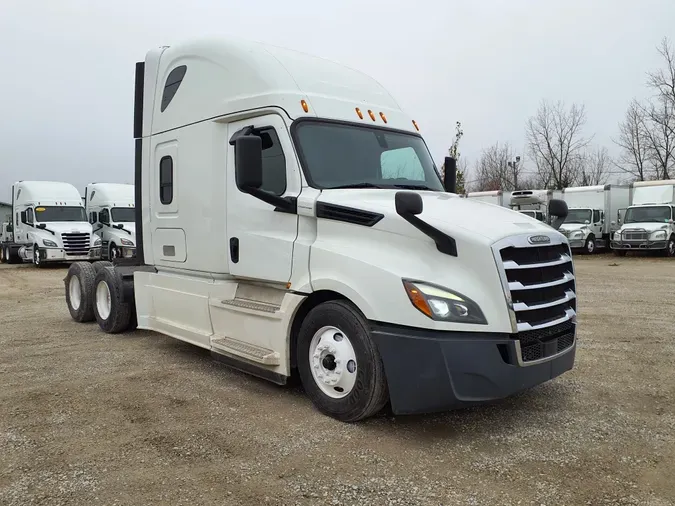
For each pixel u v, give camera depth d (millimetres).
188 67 6004
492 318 3861
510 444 4016
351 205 4426
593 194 27562
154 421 4445
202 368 6023
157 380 5570
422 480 3473
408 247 4121
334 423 4395
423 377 3873
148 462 3713
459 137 18625
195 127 5832
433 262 4031
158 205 6531
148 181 6734
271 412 4641
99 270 8250
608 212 27172
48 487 3375
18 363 6230
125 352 6758
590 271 17672
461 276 3959
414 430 4266
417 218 3975
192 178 5883
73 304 8914
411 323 3896
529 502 3209
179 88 6117
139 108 6953
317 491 3336
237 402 4898
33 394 5117
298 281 4691
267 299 5156
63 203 22797
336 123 5176
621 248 24406
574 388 5289
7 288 14344
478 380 3836
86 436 4148
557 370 4301
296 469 3611
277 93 4996
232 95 5375
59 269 21234
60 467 3639
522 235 4098
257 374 5117
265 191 4992
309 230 4730
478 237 3936
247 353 5086
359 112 5438
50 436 4148
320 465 3668
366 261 4168
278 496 3275
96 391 5211
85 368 6020
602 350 6730
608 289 12695
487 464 3695
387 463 3705
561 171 46281
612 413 4637
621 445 4000
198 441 4051
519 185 49406
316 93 5234
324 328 4535
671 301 10727
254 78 5188
